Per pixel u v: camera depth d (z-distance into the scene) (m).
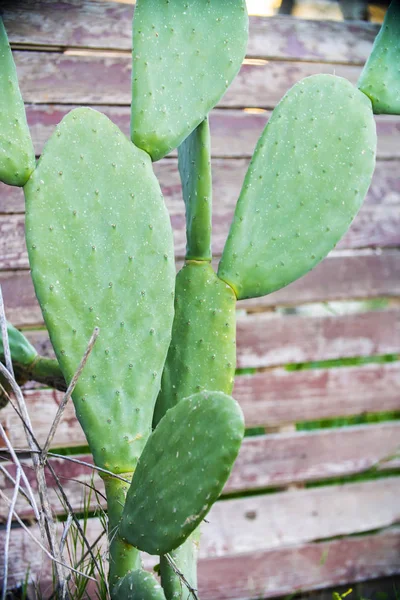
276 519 2.71
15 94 1.82
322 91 2.00
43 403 2.50
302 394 2.74
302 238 1.95
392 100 2.02
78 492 2.49
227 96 2.67
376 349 2.81
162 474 1.70
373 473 2.83
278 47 2.69
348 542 2.76
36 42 2.50
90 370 1.80
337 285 2.77
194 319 1.95
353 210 1.97
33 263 1.80
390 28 2.04
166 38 1.89
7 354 1.82
